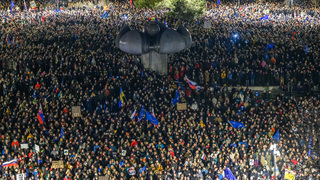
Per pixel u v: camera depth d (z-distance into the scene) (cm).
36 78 4441
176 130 3659
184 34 4816
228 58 5069
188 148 3494
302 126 3700
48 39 5744
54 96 4119
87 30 6106
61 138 3488
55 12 8012
